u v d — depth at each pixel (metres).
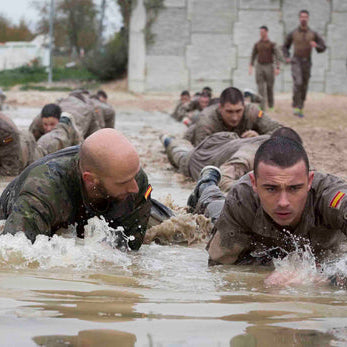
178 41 25.72
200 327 2.00
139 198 3.65
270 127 7.63
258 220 3.36
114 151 3.27
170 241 4.25
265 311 2.28
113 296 2.49
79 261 3.30
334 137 11.59
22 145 6.91
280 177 3.00
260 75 17.55
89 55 30.36
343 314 2.26
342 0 25.20
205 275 3.19
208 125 7.73
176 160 7.69
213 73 25.78
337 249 3.54
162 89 26.02
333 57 25.50
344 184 3.29
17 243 3.26
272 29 25.36
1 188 5.98
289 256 3.38
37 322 2.01
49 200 3.42
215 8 25.45
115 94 25.59
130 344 1.81
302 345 1.84
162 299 2.47
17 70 31.86
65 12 39.56
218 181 5.09
